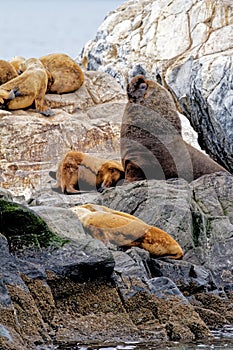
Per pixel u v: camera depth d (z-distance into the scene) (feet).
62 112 168.45
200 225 108.37
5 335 68.23
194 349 74.38
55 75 180.24
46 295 78.13
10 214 82.74
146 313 81.41
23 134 151.33
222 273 101.35
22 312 73.56
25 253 81.97
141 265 88.99
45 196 117.29
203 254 105.29
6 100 165.27
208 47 201.98
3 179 144.25
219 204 113.29
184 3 214.07
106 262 82.33
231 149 188.55
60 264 81.15
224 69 188.85
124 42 219.82
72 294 80.53
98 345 74.38
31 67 172.55
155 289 83.66
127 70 214.07
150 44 213.87
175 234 105.60
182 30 210.18
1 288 72.69
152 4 223.10
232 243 106.22
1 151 149.89
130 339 77.36
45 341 73.00
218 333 82.17
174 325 80.07
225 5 208.33
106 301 81.15
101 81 188.55
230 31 202.69
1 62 176.14
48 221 88.38
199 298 92.63
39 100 168.45
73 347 73.00
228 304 92.07
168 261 95.76
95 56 225.56
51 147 148.46
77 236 88.33
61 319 77.77
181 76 201.05
